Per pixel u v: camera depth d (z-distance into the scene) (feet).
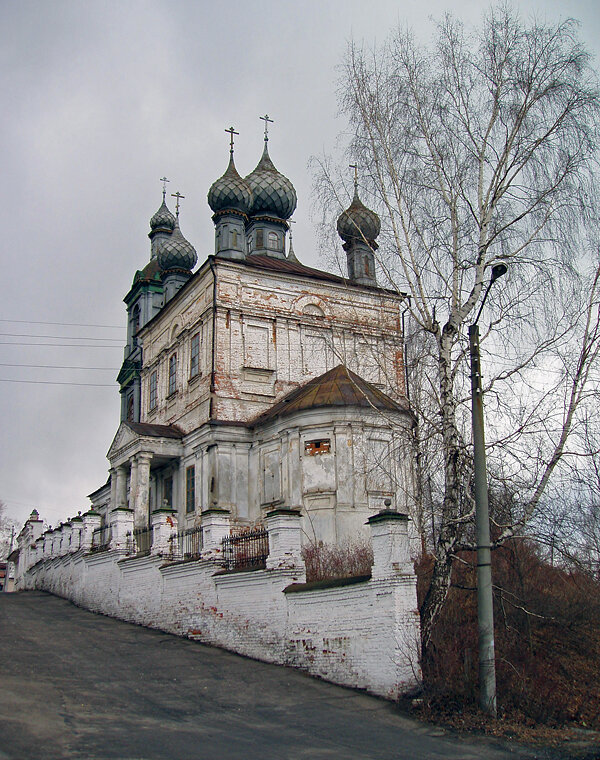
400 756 36.73
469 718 43.75
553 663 52.95
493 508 54.65
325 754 36.24
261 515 99.66
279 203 142.92
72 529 114.73
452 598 57.77
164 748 35.27
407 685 47.57
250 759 34.47
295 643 57.06
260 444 102.68
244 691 49.98
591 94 55.26
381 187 59.31
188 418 113.70
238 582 64.85
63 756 32.76
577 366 50.26
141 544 90.33
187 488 111.04
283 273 113.50
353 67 61.46
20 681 47.88
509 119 56.70
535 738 41.01
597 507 53.06
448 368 54.75
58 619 85.87
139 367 160.25
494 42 58.08
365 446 86.99
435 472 55.98
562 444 49.73
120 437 119.14
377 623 50.14
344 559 71.31
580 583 61.57
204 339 110.83
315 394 95.30
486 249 54.95
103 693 46.75
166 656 62.08
